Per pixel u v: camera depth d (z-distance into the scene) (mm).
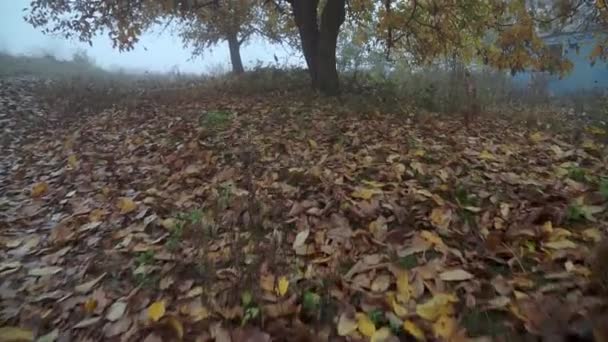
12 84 12977
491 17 10289
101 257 3342
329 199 3863
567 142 6086
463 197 3717
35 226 4234
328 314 2457
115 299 2838
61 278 3199
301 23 11086
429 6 10625
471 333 2203
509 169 4594
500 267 2760
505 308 2334
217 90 11391
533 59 9695
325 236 3283
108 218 4086
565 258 2717
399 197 3785
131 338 2439
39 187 5094
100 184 5070
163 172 5145
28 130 8203
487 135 6535
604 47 11148
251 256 3062
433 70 12477
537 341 2086
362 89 10969
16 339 2480
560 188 3891
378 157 5000
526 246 2920
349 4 12070
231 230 3516
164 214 4043
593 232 2969
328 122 7090
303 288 2682
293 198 4020
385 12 10969
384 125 7066
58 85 11773
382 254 2957
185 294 2789
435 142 5898
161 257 3221
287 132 6461
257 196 4020
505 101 10406
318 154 5359
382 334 2238
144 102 9852
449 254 2898
